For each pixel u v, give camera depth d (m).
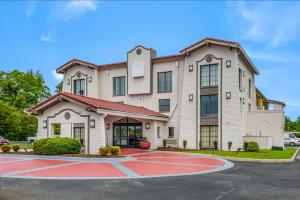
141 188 10.06
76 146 21.00
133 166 15.58
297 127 64.50
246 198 8.75
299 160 19.81
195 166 15.90
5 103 45.97
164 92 30.05
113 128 30.00
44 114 23.50
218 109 27.16
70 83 34.44
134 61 31.25
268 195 9.14
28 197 8.73
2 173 13.09
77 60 33.44
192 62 28.59
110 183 10.92
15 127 44.03
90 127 21.61
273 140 28.70
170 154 22.98
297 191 9.73
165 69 30.22
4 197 8.71
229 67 27.02
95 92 32.88
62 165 15.76
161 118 28.45
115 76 32.56
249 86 32.59
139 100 31.17
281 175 13.05
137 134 28.88
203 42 27.64
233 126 26.47
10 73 50.78
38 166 15.37
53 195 9.01
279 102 38.81
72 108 22.34
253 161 18.95
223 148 26.67
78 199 8.57
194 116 28.08
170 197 8.83
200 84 28.16
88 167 15.02
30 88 51.06
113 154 19.77
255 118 29.48
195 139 27.83
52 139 20.39
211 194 9.22
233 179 11.92
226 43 26.64
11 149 24.45
